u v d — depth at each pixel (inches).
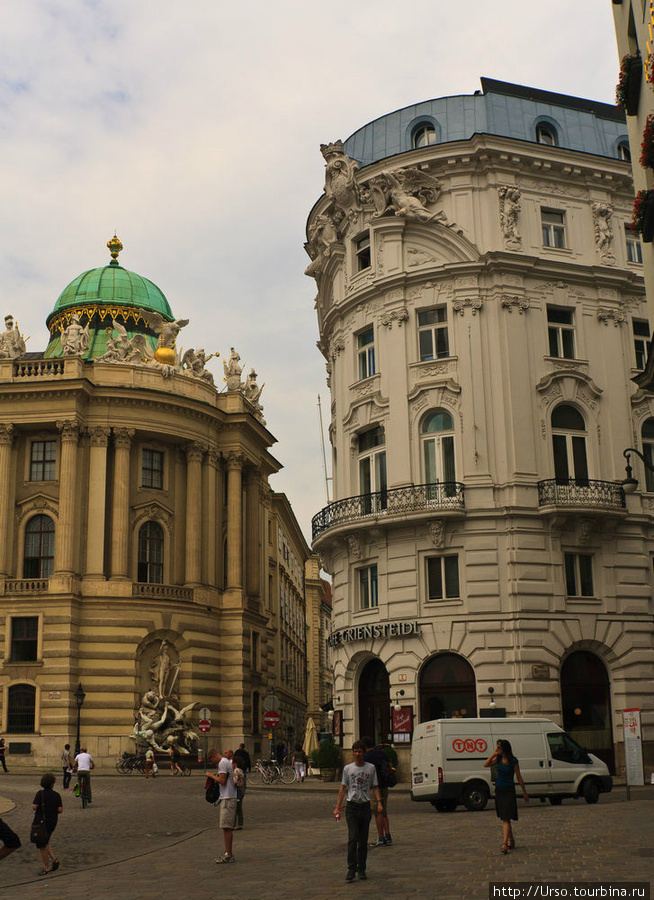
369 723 1680.6
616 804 1067.9
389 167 1760.6
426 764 1144.2
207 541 2679.6
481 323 1663.4
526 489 1592.0
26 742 2308.1
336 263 1851.6
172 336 2792.8
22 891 666.8
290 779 1781.5
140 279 3193.9
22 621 2397.9
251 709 2684.5
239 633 2637.8
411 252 1726.1
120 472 2536.9
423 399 1662.2
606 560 1609.3
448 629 1565.0
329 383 1971.0
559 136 1784.0
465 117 1771.7
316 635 4756.4
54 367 2549.2
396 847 787.4
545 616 1556.3
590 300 1718.8
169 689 2458.2
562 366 1673.2
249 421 2817.4
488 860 674.8
